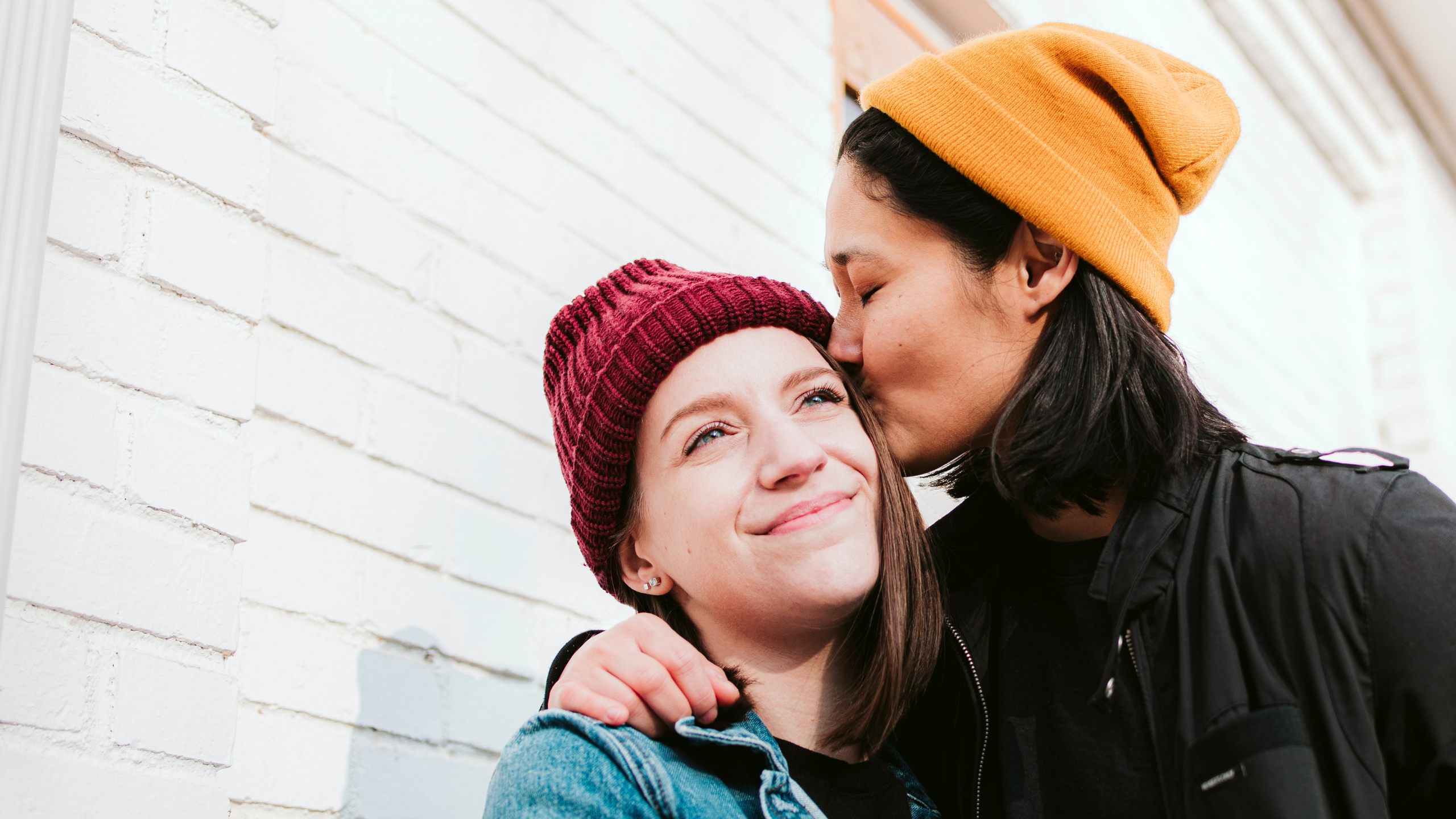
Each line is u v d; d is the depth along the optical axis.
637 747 1.05
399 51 1.56
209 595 1.06
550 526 1.60
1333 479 1.07
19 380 0.91
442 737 1.36
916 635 1.21
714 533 1.14
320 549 1.30
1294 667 1.00
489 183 1.64
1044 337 1.22
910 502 1.25
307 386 1.33
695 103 2.05
